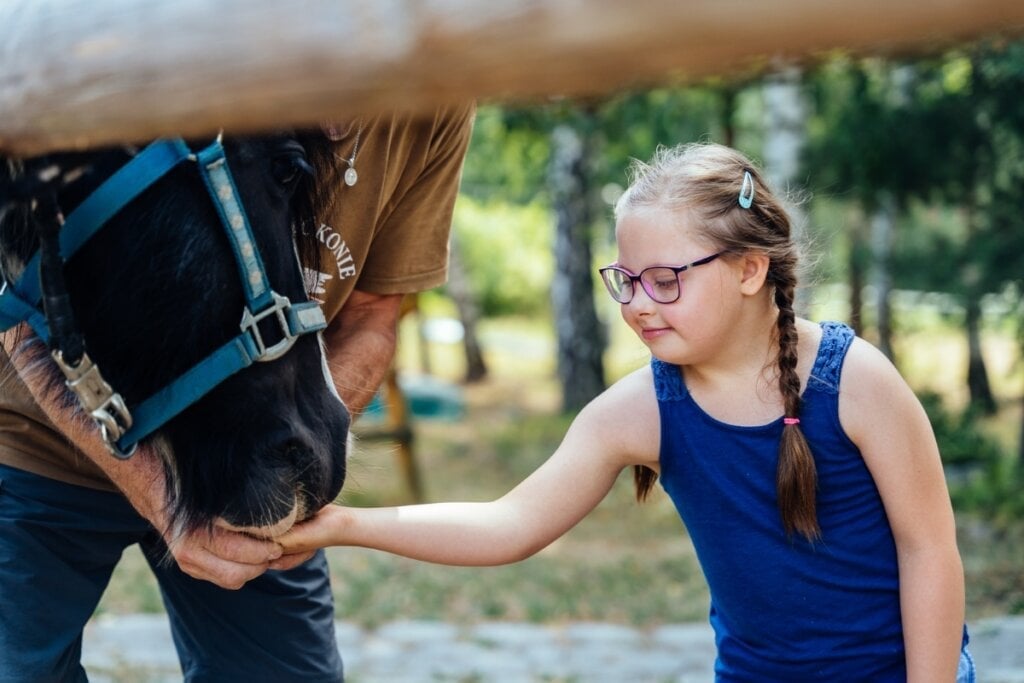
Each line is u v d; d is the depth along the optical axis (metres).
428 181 2.30
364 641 5.08
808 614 1.83
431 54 0.73
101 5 0.90
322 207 1.99
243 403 1.68
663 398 1.87
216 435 1.69
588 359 13.52
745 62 0.68
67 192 1.61
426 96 0.76
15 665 2.01
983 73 7.75
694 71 0.68
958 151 8.05
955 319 12.00
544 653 4.92
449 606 5.71
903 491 1.77
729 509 1.84
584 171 13.13
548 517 1.93
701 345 1.76
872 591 1.81
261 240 1.69
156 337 1.66
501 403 15.89
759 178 1.82
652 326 1.78
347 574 6.18
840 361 1.79
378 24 0.75
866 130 8.12
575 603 5.73
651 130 10.48
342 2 0.77
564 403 13.62
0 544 2.06
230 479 1.68
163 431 1.73
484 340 23.39
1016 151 8.14
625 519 8.08
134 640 4.85
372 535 1.88
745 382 1.83
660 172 1.80
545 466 1.96
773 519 1.81
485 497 8.98
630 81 0.71
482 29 0.71
